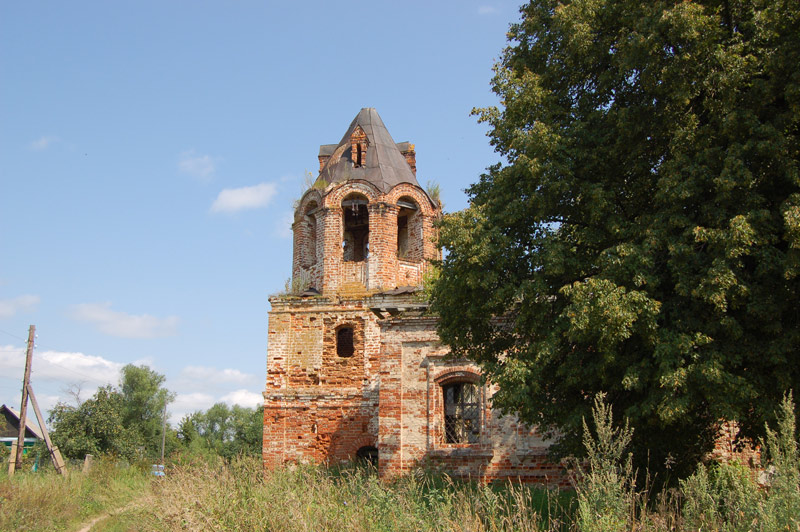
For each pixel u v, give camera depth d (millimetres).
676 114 13602
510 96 15898
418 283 29250
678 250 12391
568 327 13492
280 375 28297
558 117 15883
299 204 30922
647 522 9273
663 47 13320
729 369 12562
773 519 7680
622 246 12898
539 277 14195
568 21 15023
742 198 12492
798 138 12844
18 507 19406
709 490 9789
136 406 68062
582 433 14430
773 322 12359
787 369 12516
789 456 8039
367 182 29375
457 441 22125
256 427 67812
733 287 12062
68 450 46938
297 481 13844
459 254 15008
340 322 28484
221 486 13320
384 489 12789
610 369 13758
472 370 22047
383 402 22359
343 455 27125
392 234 29125
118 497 22141
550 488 19031
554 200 14594
